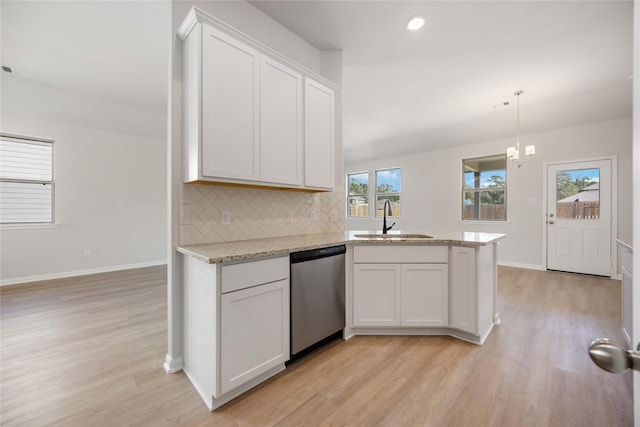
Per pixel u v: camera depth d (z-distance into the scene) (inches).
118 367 74.2
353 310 91.0
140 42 108.0
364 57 115.2
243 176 75.0
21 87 141.4
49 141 164.6
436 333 92.8
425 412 57.5
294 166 89.1
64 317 107.5
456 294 88.8
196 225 77.5
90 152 178.1
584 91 143.6
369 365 74.7
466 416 56.2
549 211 185.5
